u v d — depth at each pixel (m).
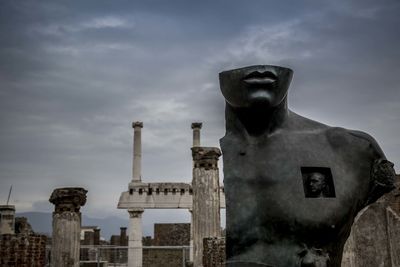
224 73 3.14
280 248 3.01
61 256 16.17
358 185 3.11
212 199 18.06
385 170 3.12
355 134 3.20
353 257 6.41
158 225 39.06
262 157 3.16
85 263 26.16
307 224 2.97
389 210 6.60
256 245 3.06
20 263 14.10
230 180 3.18
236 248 3.09
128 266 32.75
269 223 3.05
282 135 3.20
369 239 6.48
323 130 3.25
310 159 3.10
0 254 14.02
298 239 3.00
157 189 35.00
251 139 3.22
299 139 3.18
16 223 28.14
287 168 3.09
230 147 3.26
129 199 34.84
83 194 16.88
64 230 16.34
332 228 2.97
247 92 3.05
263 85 3.03
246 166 3.17
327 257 2.95
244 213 3.09
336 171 3.08
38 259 14.62
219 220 18.09
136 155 36.50
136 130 37.12
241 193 3.13
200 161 18.41
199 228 17.81
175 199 34.72
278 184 3.07
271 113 3.17
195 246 17.75
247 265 3.02
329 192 3.07
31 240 14.45
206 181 18.20
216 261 15.51
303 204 3.00
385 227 6.51
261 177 3.12
